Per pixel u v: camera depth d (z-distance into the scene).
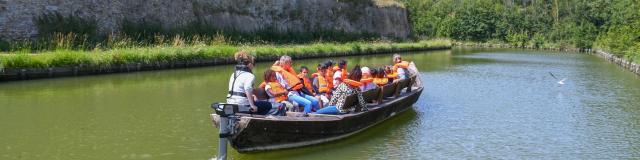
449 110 13.95
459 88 18.77
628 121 12.82
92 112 12.52
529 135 11.12
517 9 77.00
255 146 8.87
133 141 9.87
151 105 13.60
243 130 8.35
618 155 9.65
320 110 9.97
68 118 11.80
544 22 71.50
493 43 70.06
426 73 24.61
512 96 16.92
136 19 31.88
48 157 8.77
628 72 27.45
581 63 35.31
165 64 23.81
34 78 18.80
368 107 11.23
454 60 35.59
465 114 13.41
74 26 27.83
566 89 19.19
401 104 12.76
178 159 8.75
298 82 10.18
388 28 59.09
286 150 9.34
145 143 9.73
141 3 32.44
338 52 37.38
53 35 26.64
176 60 24.36
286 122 8.77
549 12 73.94
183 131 10.71
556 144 10.40
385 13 59.03
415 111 13.75
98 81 18.69
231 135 8.34
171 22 34.16
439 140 10.52
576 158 9.40
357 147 9.81
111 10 30.42
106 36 29.25
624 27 37.38
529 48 64.38
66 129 10.74
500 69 28.03
